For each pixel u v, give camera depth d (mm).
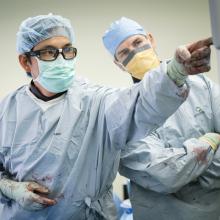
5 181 1363
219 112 1349
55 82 1302
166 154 1280
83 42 2635
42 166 1275
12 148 1332
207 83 1420
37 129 1313
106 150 1268
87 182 1268
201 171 1246
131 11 2623
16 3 2658
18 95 1419
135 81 1592
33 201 1240
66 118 1293
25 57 1393
